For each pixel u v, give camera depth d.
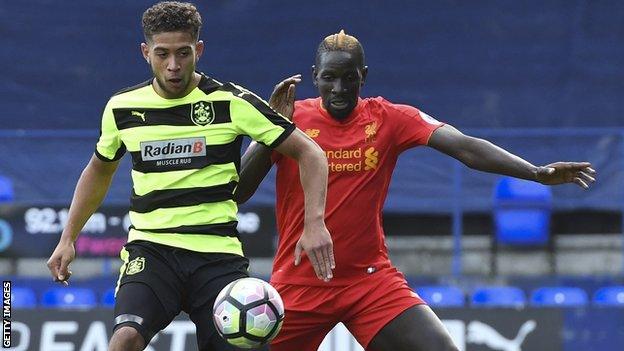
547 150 49.12
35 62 52.16
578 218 49.81
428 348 25.77
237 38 52.56
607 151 48.88
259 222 44.62
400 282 26.62
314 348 27.33
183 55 21.92
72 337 39.78
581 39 52.25
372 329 26.34
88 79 52.25
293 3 52.69
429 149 48.19
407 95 52.28
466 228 50.19
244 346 21.80
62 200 47.69
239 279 22.02
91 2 52.44
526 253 49.53
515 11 52.34
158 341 38.94
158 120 22.50
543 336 39.81
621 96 51.97
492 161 25.80
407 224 50.34
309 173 22.33
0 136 48.69
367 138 26.42
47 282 45.97
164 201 22.44
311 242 21.91
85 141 48.97
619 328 40.22
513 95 52.12
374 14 52.50
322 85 26.11
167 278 22.33
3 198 48.41
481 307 39.88
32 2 52.31
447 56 52.28
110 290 46.09
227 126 22.50
